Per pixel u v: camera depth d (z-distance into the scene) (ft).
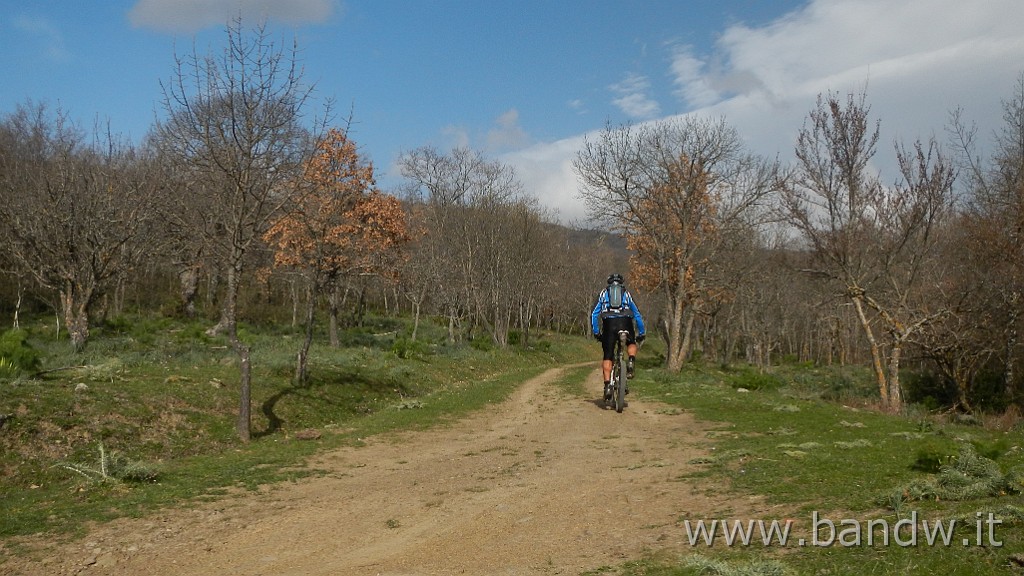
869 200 74.84
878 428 36.83
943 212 74.13
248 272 118.83
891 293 77.46
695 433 38.47
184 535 21.80
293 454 36.91
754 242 122.11
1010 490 18.84
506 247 149.48
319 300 164.14
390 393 67.41
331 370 68.28
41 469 31.91
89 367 50.67
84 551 20.20
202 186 52.95
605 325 47.96
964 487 19.27
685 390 61.46
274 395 53.57
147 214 68.74
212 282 142.61
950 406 74.59
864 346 129.59
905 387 88.07
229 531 22.27
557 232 205.98
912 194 72.28
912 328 69.15
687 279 108.99
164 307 130.21
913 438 32.19
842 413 44.50
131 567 18.92
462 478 29.55
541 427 44.06
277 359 66.95
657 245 107.24
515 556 18.08
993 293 69.87
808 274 79.92
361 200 94.68
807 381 101.65
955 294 73.97
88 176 72.02
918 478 21.63
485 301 152.05
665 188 105.19
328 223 86.33
